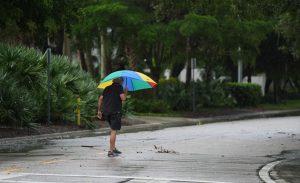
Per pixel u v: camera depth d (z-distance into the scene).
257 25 68.38
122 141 39.31
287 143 37.34
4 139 39.09
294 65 100.56
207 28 64.19
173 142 38.06
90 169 25.17
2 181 21.91
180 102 74.38
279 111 83.69
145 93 75.12
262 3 34.16
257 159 28.95
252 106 89.69
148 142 38.25
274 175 23.62
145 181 21.92
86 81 53.59
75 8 43.94
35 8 41.41
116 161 27.94
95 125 49.22
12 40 58.09
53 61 50.09
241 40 70.06
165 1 63.06
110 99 29.89
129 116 57.78
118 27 65.31
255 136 42.75
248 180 22.45
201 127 54.53
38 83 45.88
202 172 24.39
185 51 71.69
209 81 82.62
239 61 84.12
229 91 86.75
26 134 42.03
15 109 41.84
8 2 40.06
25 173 24.03
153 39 64.88
